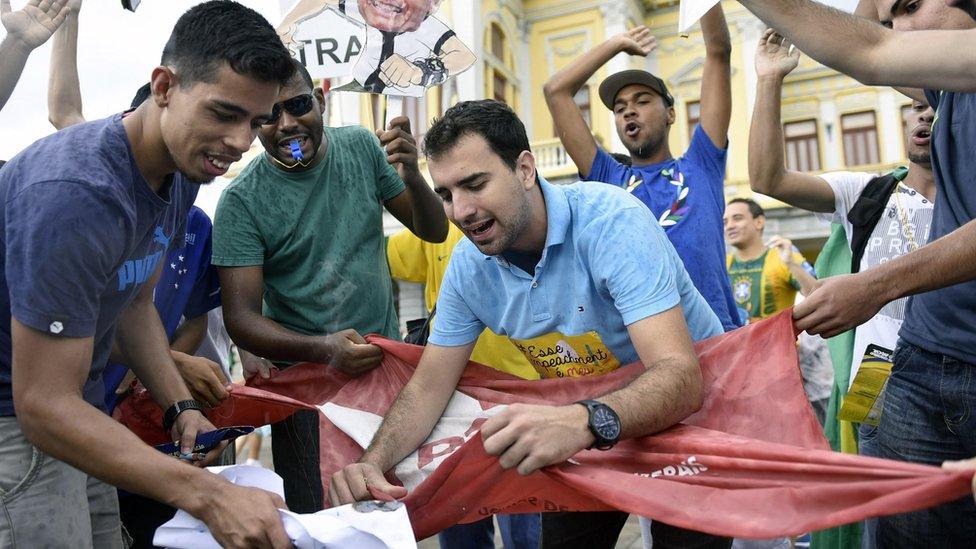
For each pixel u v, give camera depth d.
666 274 1.82
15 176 1.59
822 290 1.86
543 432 1.54
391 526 1.49
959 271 1.73
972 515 1.96
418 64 2.62
